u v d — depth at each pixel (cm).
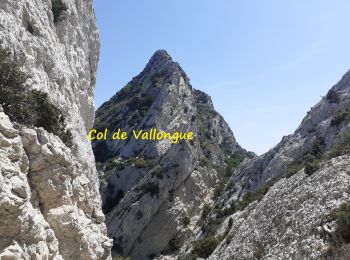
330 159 4431
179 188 8262
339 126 6116
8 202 1395
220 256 4412
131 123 11394
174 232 7756
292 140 7069
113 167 10125
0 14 2356
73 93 3195
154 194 7956
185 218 7938
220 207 7406
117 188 9406
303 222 3253
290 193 4159
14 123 1833
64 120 2689
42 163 1836
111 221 8006
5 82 1992
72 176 2095
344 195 3184
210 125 13038
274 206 4234
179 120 10688
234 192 7581
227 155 12538
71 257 1891
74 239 1914
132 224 7694
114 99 13762
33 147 1814
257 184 7106
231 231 5125
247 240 4103
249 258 3722
